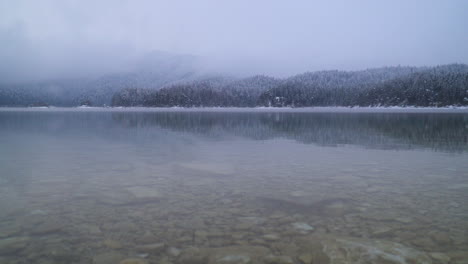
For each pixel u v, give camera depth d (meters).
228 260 3.17
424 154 9.91
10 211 4.59
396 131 18.42
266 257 3.23
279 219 4.32
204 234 3.83
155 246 3.49
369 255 3.18
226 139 14.73
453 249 3.35
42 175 7.02
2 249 3.39
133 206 4.86
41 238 3.69
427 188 5.82
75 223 4.15
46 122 29.61
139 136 16.28
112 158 9.37
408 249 3.31
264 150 10.99
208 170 7.58
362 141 13.56
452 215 4.38
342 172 7.29
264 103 105.19
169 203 5.01
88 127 23.00
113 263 3.12
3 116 45.09
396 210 4.62
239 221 4.24
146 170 7.61
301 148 11.48
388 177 6.75
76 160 9.04
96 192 5.62
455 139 14.09
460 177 6.71
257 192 5.63
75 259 3.19
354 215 4.45
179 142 13.61
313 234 3.80
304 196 5.37
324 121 29.83
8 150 11.05
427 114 46.75
